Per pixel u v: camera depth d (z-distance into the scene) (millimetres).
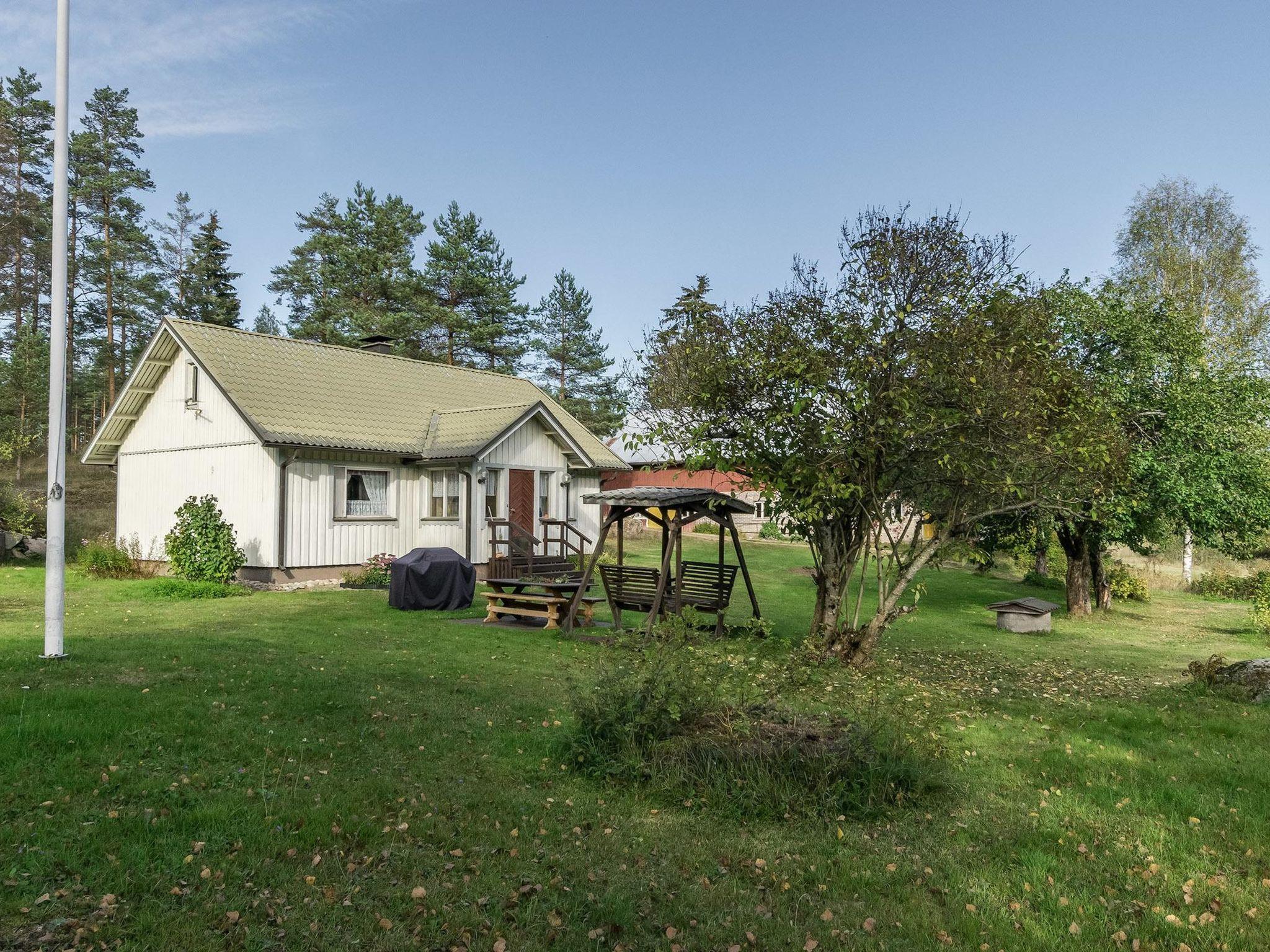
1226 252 33062
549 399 30422
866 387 11617
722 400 12734
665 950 4230
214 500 19984
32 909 4156
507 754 7117
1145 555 23141
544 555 21234
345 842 5172
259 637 12219
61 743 6438
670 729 6789
